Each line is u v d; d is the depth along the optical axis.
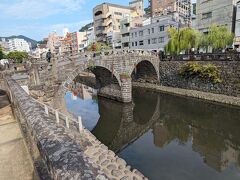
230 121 19.72
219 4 34.38
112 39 58.81
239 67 21.86
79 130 12.90
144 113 24.73
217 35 28.80
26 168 5.10
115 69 26.78
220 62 24.02
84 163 1.91
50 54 20.27
